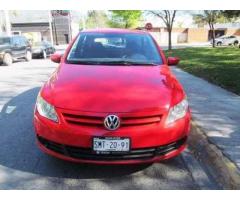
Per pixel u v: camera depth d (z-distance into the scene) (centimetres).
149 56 465
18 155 392
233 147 404
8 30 3064
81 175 346
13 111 593
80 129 315
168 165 378
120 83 360
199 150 421
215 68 1098
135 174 352
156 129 321
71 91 341
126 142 315
